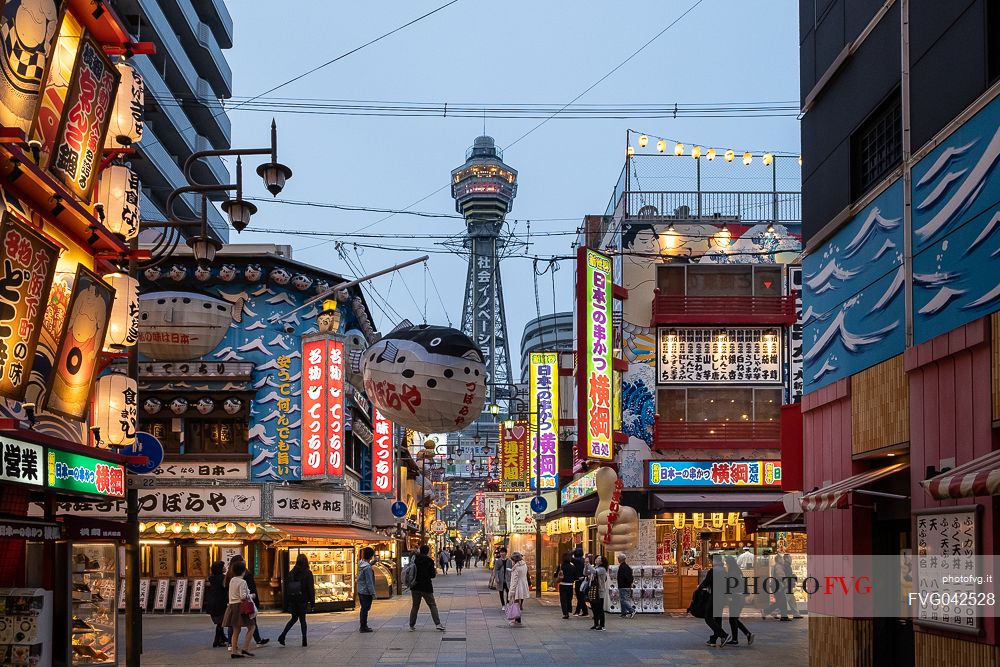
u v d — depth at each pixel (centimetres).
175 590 3178
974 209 1185
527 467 5606
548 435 4288
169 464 3362
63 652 1439
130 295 1467
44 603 1377
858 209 1569
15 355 1140
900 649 1459
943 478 1023
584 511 3547
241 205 1844
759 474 3466
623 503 3472
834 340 1670
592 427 3244
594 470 3716
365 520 4172
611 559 3328
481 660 1894
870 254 1518
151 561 3278
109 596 1567
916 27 1359
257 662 1875
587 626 2645
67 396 1344
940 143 1281
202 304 3391
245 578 2131
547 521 4866
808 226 1819
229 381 3416
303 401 3375
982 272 1159
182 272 3422
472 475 11794
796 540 3559
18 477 1198
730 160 3756
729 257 3634
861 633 1488
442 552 7481
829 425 1697
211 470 3375
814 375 1772
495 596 4312
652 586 3100
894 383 1413
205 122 6594
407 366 1792
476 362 1839
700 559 3525
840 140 1661
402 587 4953
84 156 1313
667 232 3641
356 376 3709
